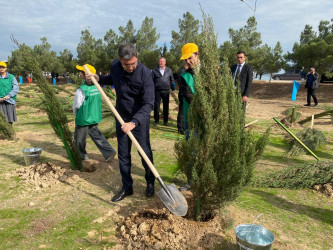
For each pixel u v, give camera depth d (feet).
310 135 19.81
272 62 80.28
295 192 12.69
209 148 8.25
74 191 12.38
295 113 30.09
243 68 18.61
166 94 26.48
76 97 14.16
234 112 8.34
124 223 9.64
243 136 8.42
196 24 79.92
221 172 8.33
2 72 21.02
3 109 21.38
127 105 11.02
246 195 12.27
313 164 13.62
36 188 12.46
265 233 7.57
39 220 9.99
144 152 10.62
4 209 10.78
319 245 8.75
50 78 152.46
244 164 8.18
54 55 152.97
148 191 11.89
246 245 7.02
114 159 16.78
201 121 8.75
